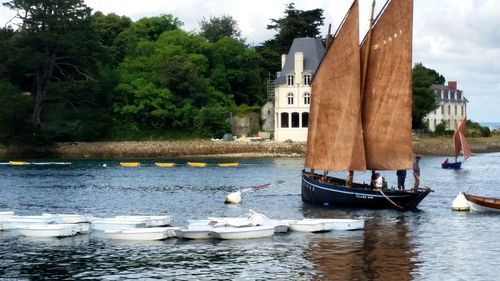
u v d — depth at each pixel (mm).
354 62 58219
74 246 41406
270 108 167000
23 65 143750
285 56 162375
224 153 146625
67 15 144000
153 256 38531
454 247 40781
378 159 59188
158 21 186125
